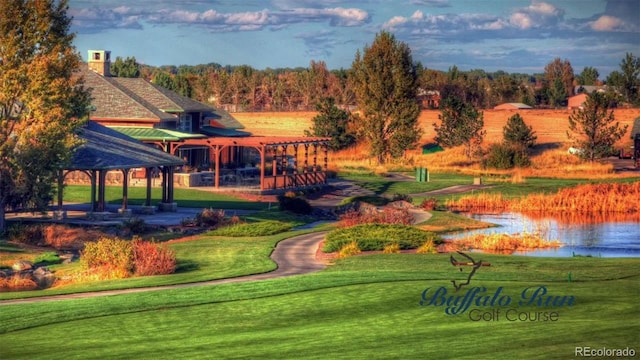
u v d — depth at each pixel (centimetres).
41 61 5544
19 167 5497
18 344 2822
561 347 2631
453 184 9506
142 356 2658
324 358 2584
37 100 5531
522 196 8412
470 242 5591
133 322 3088
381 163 11669
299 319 3084
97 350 2736
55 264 4803
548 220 7075
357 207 7456
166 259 4378
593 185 8394
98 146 6488
